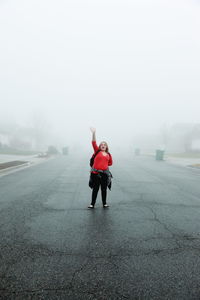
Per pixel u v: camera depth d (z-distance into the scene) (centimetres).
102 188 554
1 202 603
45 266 286
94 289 245
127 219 479
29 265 288
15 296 231
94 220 467
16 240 362
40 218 475
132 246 348
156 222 463
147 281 260
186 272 279
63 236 381
